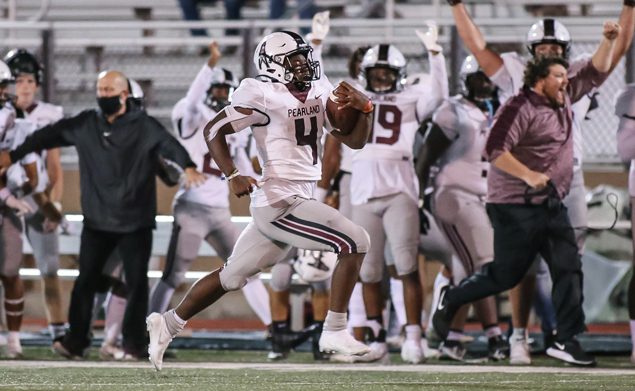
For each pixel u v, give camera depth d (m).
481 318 24.97
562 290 22.30
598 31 34.72
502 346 24.81
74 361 24.08
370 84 24.34
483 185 24.89
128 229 24.58
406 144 24.16
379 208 23.98
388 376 19.73
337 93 16.78
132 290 24.66
